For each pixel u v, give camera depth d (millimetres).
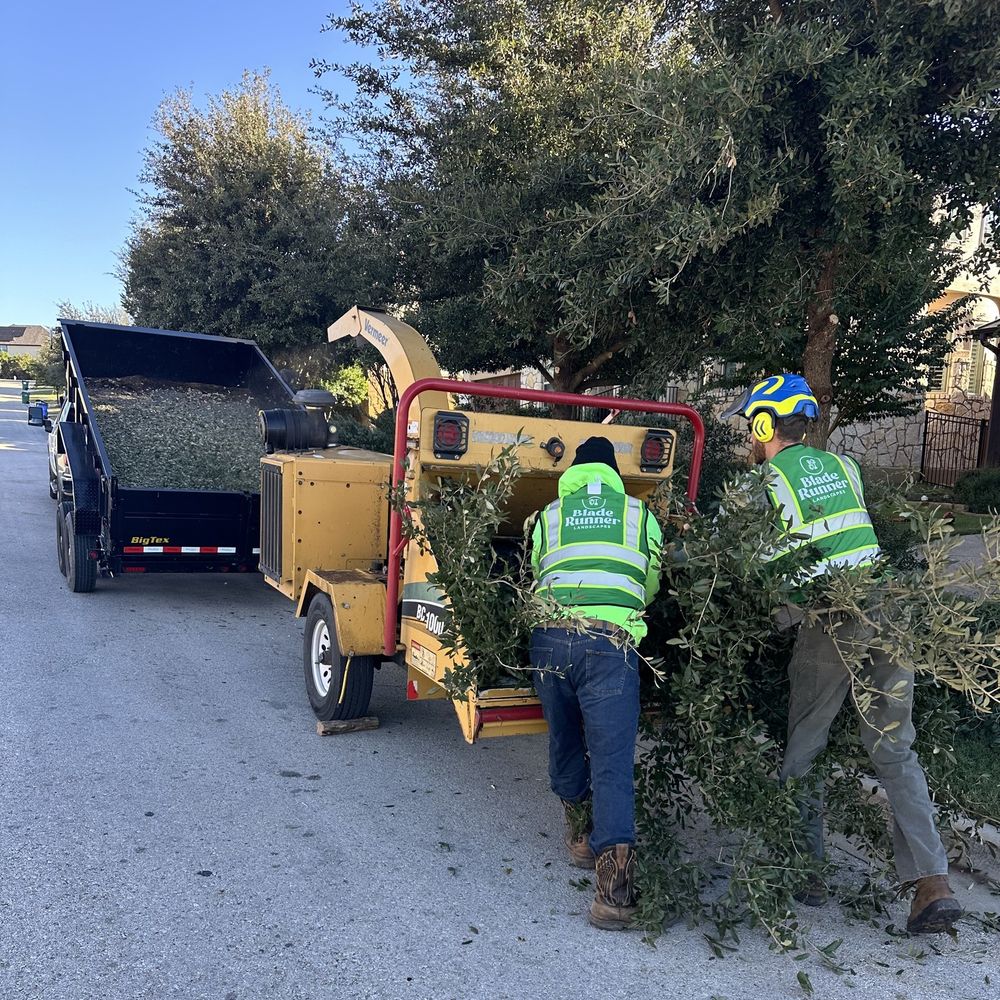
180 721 5570
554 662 3504
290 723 5676
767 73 5008
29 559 10609
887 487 3826
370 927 3400
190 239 17938
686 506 4242
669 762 3934
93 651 6988
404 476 4688
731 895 3430
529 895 3717
